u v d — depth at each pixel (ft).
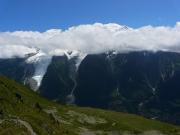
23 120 358.23
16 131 309.22
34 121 410.72
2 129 301.43
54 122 549.95
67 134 485.97
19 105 525.34
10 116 356.59
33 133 334.24
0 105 440.45
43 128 400.06
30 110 533.55
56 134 419.74
